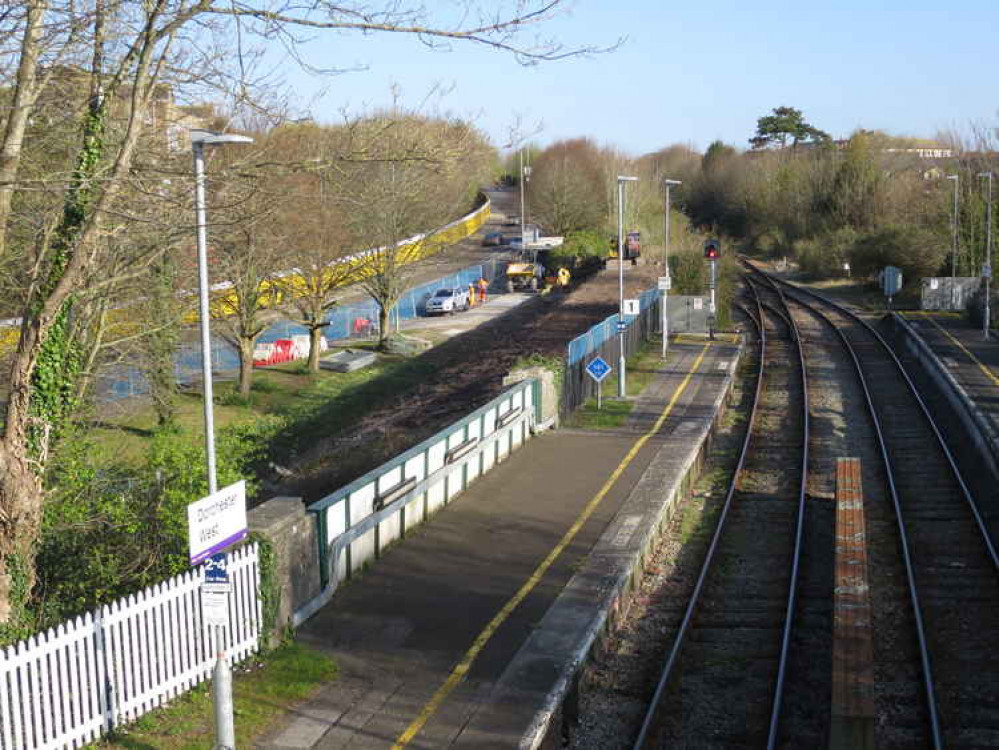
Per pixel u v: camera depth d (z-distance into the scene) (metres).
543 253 76.31
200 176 11.86
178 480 14.46
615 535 17.27
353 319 52.56
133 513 13.94
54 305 11.62
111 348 21.80
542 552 16.36
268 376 38.12
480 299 61.72
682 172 127.06
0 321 19.16
